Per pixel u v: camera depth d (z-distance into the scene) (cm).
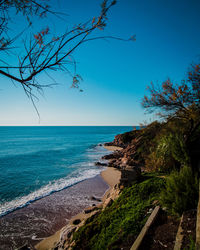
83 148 4256
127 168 679
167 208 390
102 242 357
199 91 742
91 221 511
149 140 1415
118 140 4356
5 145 4888
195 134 856
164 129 1106
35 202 1027
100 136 9338
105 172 1764
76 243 411
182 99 795
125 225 373
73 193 1167
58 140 6781
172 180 409
